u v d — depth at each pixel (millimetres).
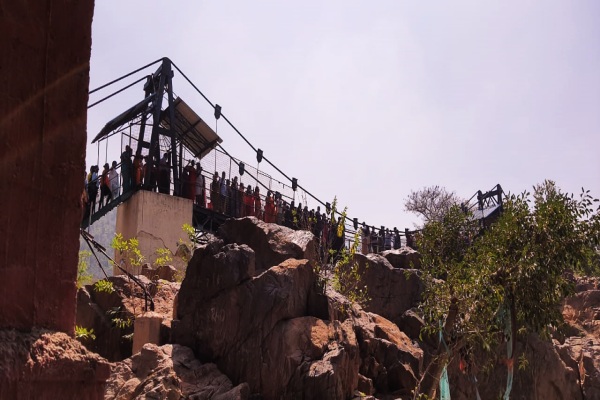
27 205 2451
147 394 9117
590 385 18891
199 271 11602
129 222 21031
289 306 11234
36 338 2393
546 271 9922
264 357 10758
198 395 10008
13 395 2223
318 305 11820
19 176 2432
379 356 12344
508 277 10039
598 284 27000
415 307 16078
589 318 25016
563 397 17016
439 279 12797
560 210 9945
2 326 2322
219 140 24703
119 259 20125
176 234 21375
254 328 10977
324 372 10312
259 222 13594
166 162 22719
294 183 27125
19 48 2479
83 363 2496
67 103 2629
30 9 2527
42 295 2477
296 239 13320
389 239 28734
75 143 2641
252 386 10680
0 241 2346
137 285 13789
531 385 16141
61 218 2564
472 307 10227
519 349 16000
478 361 14758
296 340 10883
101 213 20656
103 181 20969
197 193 23250
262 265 12898
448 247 11898
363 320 13078
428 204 34656
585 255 9992
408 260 18094
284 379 10555
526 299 10062
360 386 11492
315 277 12188
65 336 2520
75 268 2602
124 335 12539
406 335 14984
